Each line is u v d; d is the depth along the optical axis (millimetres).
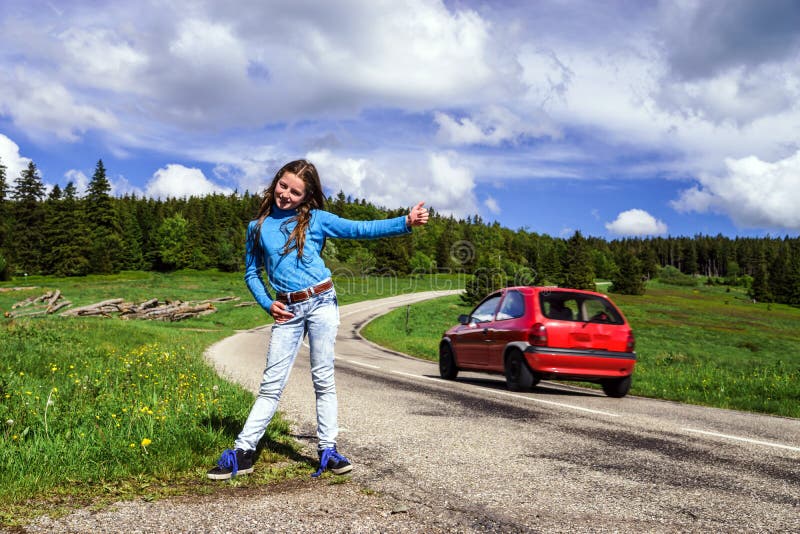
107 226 92750
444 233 156875
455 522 2396
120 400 4980
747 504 2787
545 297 8062
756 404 7297
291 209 3115
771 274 124125
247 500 2619
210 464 3227
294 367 10141
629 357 7883
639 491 2979
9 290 50938
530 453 3893
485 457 3721
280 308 3059
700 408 6980
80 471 2975
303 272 3074
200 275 107875
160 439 3527
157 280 83750
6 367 7344
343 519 2383
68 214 84188
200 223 128875
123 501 2582
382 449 3879
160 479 2953
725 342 47406
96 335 13734
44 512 2406
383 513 2480
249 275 3182
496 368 8523
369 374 9898
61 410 4438
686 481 3227
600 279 177375
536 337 7750
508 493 2871
